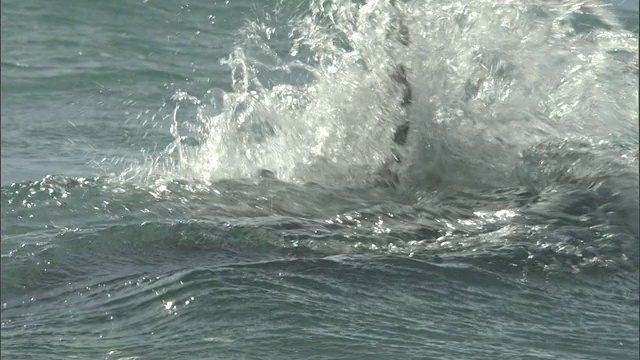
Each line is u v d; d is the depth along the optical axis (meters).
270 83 27.89
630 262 18.98
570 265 18.62
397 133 23.17
